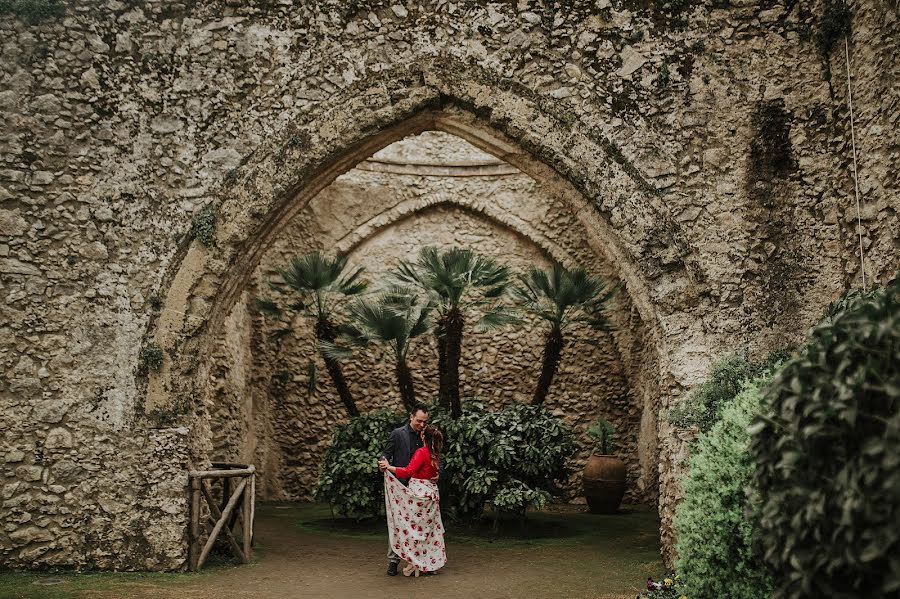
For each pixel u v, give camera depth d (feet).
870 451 7.89
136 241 20.12
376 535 25.84
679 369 19.16
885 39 17.42
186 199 20.22
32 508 19.19
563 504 34.78
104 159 20.20
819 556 8.73
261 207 20.20
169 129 20.31
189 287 20.03
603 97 19.99
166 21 20.49
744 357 18.78
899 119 16.80
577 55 20.12
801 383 9.18
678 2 20.01
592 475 31.73
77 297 19.89
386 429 27.63
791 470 9.20
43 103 20.17
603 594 17.67
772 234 19.48
